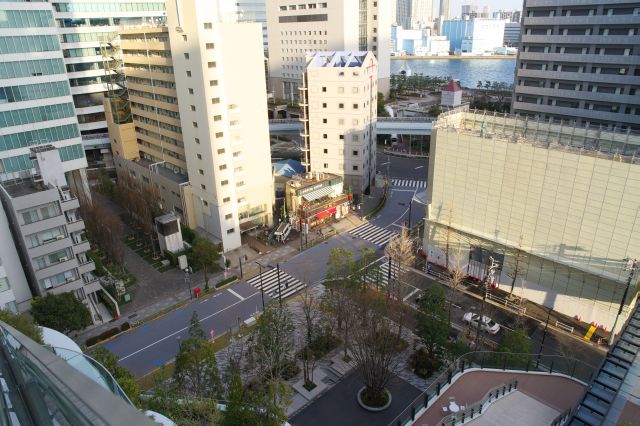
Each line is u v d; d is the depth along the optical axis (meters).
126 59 88.06
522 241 57.31
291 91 170.50
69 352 14.05
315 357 49.75
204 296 62.81
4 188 52.06
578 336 52.28
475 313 55.97
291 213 80.94
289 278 66.31
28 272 55.34
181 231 75.88
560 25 98.88
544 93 104.56
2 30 69.12
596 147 55.50
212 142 68.75
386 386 45.78
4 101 71.38
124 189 82.94
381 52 171.50
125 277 66.56
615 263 50.06
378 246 74.88
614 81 93.44
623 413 25.81
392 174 107.56
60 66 76.25
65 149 79.62
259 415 28.98
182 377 38.53
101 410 6.49
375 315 45.56
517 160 55.19
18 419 9.20
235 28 67.00
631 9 89.06
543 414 29.84
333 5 146.38
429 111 153.00
